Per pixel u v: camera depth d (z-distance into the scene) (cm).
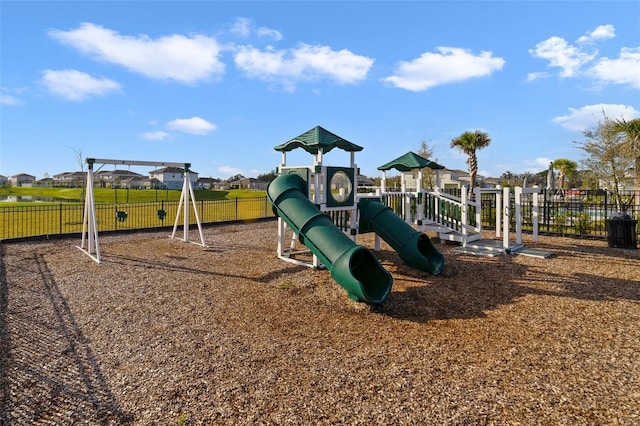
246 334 429
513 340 410
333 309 519
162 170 7531
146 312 502
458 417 270
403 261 782
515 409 280
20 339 412
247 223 1652
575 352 379
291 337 421
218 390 308
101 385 318
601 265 768
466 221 927
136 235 1215
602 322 461
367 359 364
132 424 265
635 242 970
